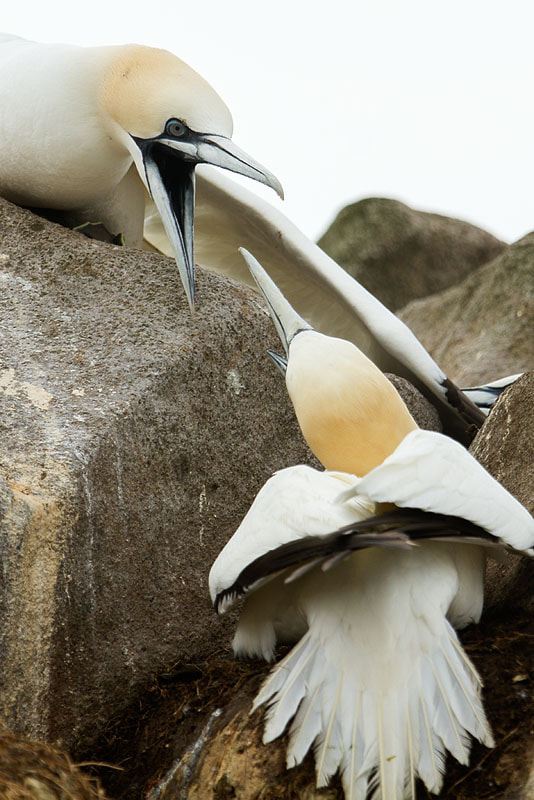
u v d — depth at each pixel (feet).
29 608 22.20
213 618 25.62
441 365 53.52
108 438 24.13
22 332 26.58
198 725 23.24
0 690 21.88
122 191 32.17
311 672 20.40
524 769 20.68
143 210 33.32
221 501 26.27
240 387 26.96
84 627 23.21
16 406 24.50
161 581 24.76
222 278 28.17
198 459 25.91
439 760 19.65
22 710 22.22
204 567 25.72
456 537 19.16
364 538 18.28
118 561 23.90
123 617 23.93
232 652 25.08
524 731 21.20
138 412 24.90
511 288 53.67
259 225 35.27
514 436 26.91
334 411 23.02
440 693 19.98
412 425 23.73
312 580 21.09
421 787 20.67
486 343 52.42
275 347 27.71
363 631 20.27
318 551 18.74
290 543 19.34
